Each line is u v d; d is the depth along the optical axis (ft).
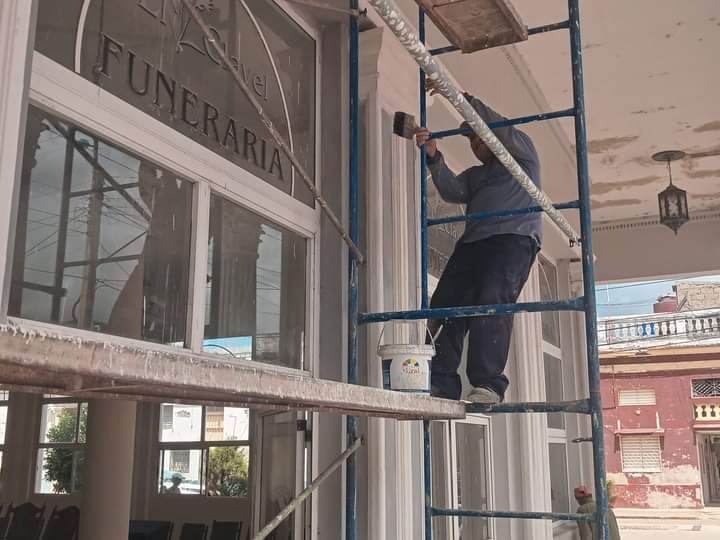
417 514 10.41
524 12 15.49
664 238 29.07
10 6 4.59
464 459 15.29
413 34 5.09
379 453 8.97
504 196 8.91
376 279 9.36
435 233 13.97
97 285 6.31
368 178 9.67
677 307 75.66
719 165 24.29
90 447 10.57
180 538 12.21
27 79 4.70
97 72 6.31
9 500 13.41
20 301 5.62
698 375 64.03
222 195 7.76
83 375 3.16
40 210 5.83
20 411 13.69
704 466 68.54
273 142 8.70
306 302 9.08
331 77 9.87
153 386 3.76
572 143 22.58
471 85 14.37
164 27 7.17
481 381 8.40
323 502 8.69
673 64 17.81
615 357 66.49
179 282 7.16
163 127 6.94
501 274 8.57
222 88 7.92
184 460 12.41
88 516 10.45
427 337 8.94
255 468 9.89
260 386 4.10
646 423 65.05
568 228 9.11
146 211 6.86
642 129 21.59
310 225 9.19
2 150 4.48
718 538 50.24
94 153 6.36
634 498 64.75
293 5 9.40
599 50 17.12
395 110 10.53
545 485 17.56
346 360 9.00
